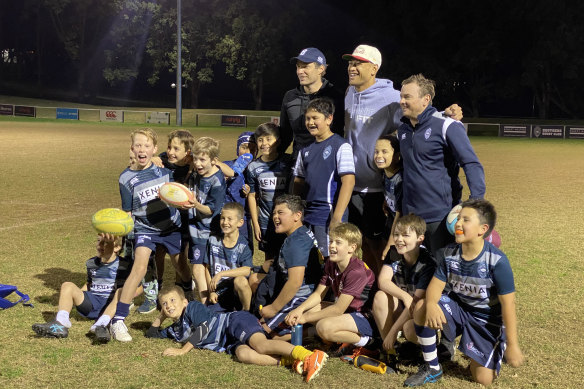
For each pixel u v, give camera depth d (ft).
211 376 14.79
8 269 23.79
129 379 14.57
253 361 15.52
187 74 186.39
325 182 17.94
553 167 65.51
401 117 17.29
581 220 35.40
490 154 82.79
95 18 191.11
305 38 180.75
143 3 181.78
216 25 183.93
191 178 19.80
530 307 20.16
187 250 20.71
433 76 167.22
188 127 130.72
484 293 14.32
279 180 19.99
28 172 53.26
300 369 14.84
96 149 74.69
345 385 14.48
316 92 19.79
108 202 39.34
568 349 16.67
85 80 202.80
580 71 166.09
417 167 16.46
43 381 14.38
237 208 18.01
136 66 195.11
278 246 20.33
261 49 181.78
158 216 18.84
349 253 15.90
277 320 16.65
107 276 18.52
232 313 16.51
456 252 14.48
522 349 16.65
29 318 18.62
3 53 220.02
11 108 142.61
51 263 24.79
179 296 17.02
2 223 32.37
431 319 14.19
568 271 24.59
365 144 19.22
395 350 15.98
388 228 18.53
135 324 18.60
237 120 136.77
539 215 36.99
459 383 14.69
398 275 15.94
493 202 42.01
